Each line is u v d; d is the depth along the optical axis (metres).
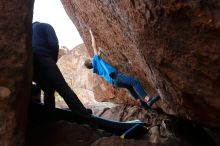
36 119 4.45
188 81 3.75
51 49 4.46
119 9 4.23
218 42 3.33
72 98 4.38
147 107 5.48
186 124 5.82
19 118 3.42
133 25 4.06
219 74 3.48
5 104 3.30
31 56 3.85
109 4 4.51
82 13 6.32
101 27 5.77
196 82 3.70
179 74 3.80
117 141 3.99
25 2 3.53
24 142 3.56
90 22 6.17
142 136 4.94
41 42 4.40
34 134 4.16
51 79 4.27
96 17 5.64
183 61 3.67
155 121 6.41
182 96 4.01
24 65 3.42
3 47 3.37
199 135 5.70
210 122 4.21
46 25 4.52
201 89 3.70
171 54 3.73
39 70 4.28
